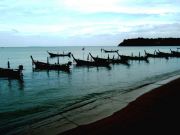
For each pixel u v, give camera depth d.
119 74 46.91
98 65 61.09
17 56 121.31
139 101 18.67
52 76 44.84
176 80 28.88
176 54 100.12
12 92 29.48
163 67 61.19
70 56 109.94
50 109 20.11
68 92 28.34
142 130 11.62
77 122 14.73
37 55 132.62
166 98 18.62
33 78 42.38
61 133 12.88
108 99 21.66
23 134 13.61
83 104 20.86
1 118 17.69
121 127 12.49
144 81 36.16
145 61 80.06
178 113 14.11
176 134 10.72
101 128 12.86
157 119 13.15
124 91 26.97
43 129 13.98
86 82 36.88
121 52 160.25
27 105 22.02
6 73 41.81
